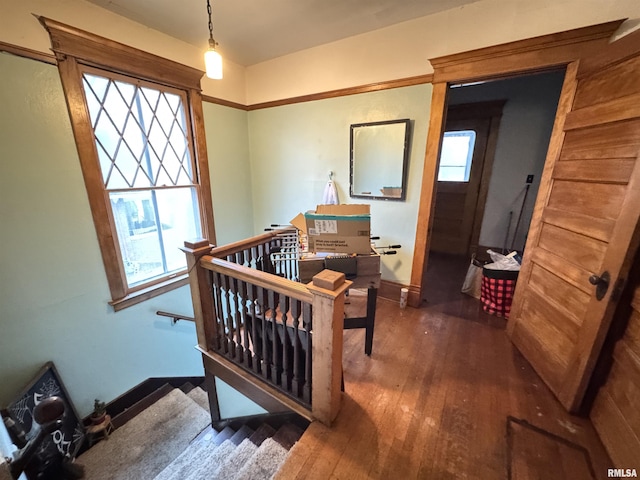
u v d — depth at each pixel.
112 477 2.02
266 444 1.58
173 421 2.46
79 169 2.03
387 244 2.77
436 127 2.24
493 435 1.38
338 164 2.89
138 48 2.26
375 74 2.45
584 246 1.46
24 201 1.79
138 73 2.28
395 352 2.02
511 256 2.66
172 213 2.79
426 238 2.52
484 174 3.77
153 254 2.67
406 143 2.41
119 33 2.14
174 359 2.90
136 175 2.43
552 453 1.29
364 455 1.29
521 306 2.03
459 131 3.89
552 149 1.78
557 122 1.75
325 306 1.25
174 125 2.68
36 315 1.92
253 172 3.59
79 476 2.00
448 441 1.35
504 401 1.58
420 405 1.56
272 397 1.64
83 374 2.22
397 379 1.75
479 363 1.90
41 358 1.97
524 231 3.66
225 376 1.94
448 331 2.28
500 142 3.59
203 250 1.80
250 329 1.75
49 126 1.86
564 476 1.20
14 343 1.84
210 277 1.85
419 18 2.15
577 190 1.55
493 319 2.47
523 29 1.82
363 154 2.68
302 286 1.36
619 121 1.28
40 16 1.73
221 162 3.18
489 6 1.89
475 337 2.20
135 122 2.37
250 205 3.66
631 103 1.21
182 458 1.97
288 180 3.31
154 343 2.69
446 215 4.24
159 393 2.74
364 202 2.81
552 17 1.72
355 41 2.48
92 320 2.22
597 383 1.42
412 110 2.35
